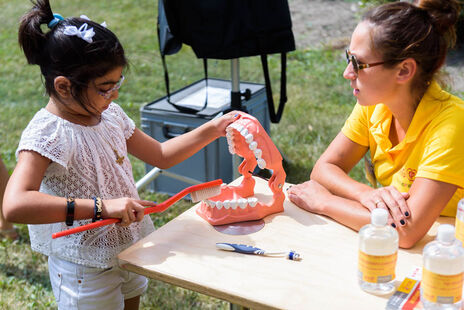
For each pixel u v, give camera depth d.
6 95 5.41
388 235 1.33
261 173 3.84
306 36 6.41
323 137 4.25
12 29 7.39
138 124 4.69
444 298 1.24
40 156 1.62
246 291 1.39
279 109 3.34
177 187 3.62
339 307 1.32
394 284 1.40
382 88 1.67
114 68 1.62
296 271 1.47
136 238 1.87
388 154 1.88
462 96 4.32
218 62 5.96
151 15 7.56
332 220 1.75
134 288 1.96
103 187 1.74
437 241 1.26
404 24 1.59
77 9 7.87
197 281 1.44
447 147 1.64
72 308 1.82
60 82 1.60
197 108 3.44
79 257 1.75
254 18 2.99
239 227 1.71
